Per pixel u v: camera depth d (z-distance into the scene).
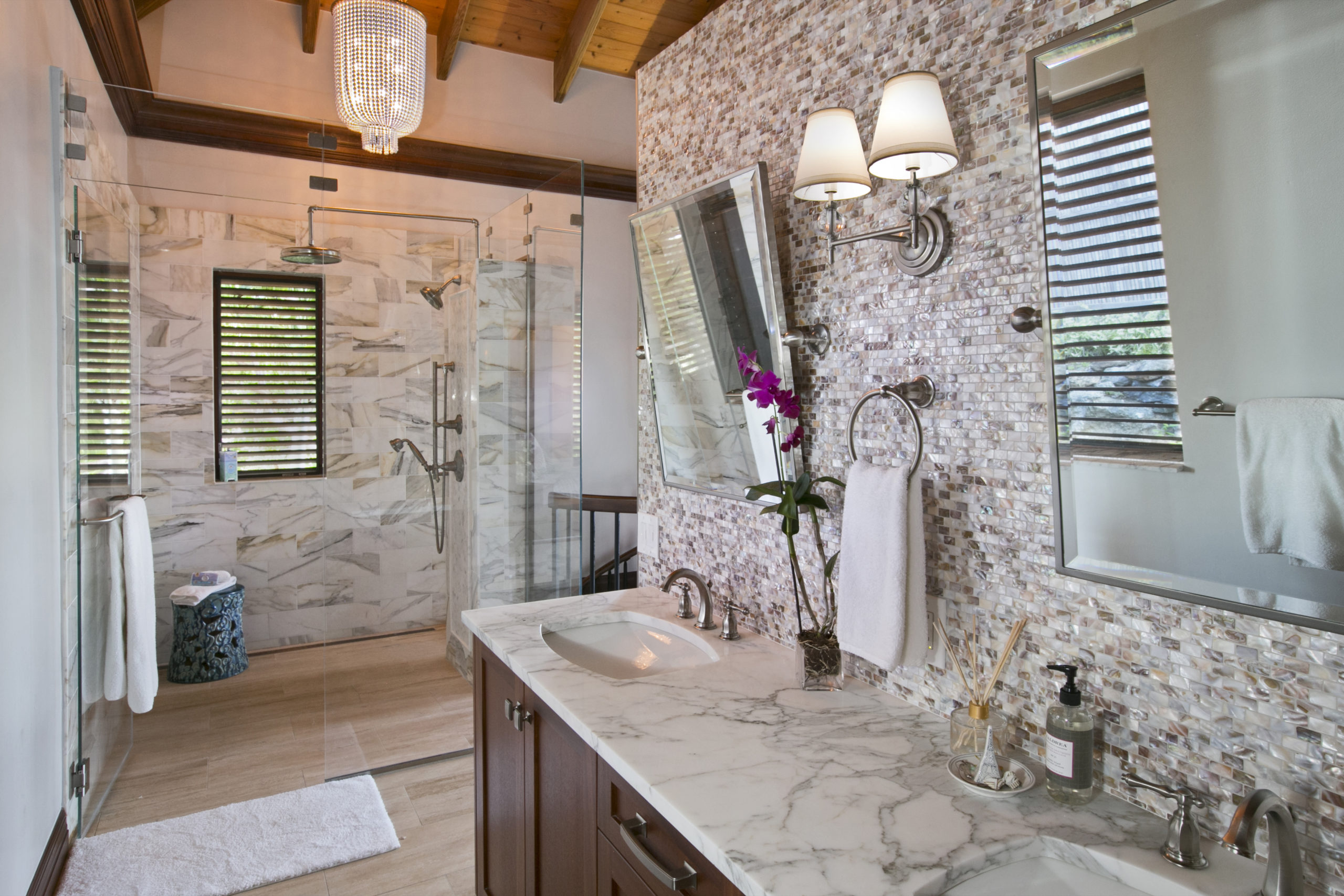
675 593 2.30
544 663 1.69
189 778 2.88
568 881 1.52
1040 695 1.23
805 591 1.59
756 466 1.88
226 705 3.60
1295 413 0.87
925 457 1.42
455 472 3.23
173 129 3.41
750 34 1.89
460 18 4.10
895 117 1.21
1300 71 0.85
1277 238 0.88
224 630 3.95
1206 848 0.99
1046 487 1.21
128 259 3.02
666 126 2.28
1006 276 1.26
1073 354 1.12
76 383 2.54
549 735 1.59
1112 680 1.12
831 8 1.63
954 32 1.33
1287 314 0.87
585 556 5.15
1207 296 0.95
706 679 1.60
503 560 3.32
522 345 3.36
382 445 3.13
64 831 2.33
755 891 0.90
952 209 1.35
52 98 2.42
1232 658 0.98
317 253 3.09
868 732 1.34
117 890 2.16
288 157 3.71
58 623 2.35
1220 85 0.92
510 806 1.84
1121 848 0.98
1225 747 0.99
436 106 4.48
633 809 1.26
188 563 4.13
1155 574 1.04
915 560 1.35
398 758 3.00
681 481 2.23
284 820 2.56
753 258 1.77
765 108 1.85
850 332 1.61
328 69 4.14
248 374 4.18
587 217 5.04
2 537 1.84
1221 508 0.96
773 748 1.27
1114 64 1.03
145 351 3.96
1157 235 1.00
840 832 1.02
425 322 3.22
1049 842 1.00
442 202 3.45
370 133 3.28
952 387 1.36
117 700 2.85
